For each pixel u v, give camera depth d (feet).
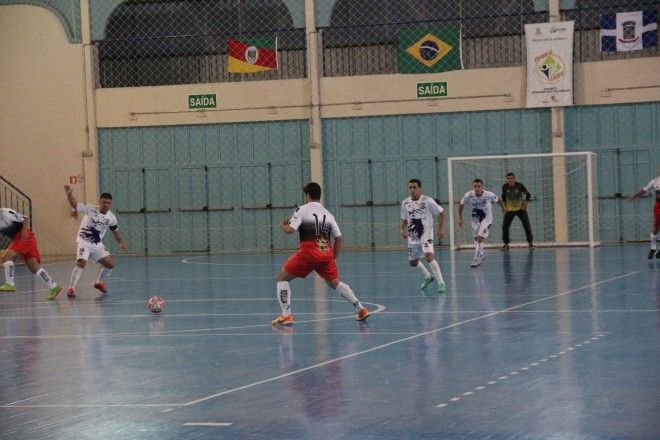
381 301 61.57
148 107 130.72
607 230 121.19
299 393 31.71
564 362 35.94
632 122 119.96
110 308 62.44
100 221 72.43
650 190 90.33
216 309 59.82
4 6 132.05
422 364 36.60
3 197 132.05
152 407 30.30
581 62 120.67
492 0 124.16
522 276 76.38
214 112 129.49
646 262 86.53
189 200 130.72
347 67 127.75
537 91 120.88
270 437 25.93
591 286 65.77
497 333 44.55
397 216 126.00
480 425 26.53
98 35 130.62
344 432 26.21
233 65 124.16
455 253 112.47
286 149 128.36
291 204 128.47
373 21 127.03
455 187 123.75
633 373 33.32
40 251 132.05
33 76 132.05
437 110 124.47
